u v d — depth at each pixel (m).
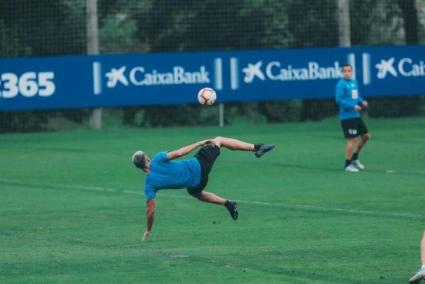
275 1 127.56
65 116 118.44
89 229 51.22
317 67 114.00
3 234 50.06
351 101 73.44
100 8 125.38
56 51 121.38
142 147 92.50
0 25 120.38
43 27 121.06
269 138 99.50
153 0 126.81
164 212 56.34
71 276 39.75
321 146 91.19
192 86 110.44
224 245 46.19
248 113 123.62
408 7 132.38
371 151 86.88
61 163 80.94
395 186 65.56
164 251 44.94
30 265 42.09
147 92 109.00
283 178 70.19
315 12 127.81
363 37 131.00
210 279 38.78
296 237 47.91
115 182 69.50
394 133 103.25
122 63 108.06
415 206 57.00
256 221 52.81
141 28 126.31
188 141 97.44
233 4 127.44
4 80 104.69
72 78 106.56
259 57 112.38
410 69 117.31
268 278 38.84
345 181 68.38
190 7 127.44
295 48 123.25
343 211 55.59
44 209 58.12
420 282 38.19
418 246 45.00
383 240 46.69
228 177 71.12
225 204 48.22
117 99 108.00
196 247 45.81
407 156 82.94
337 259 42.44
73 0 121.19
